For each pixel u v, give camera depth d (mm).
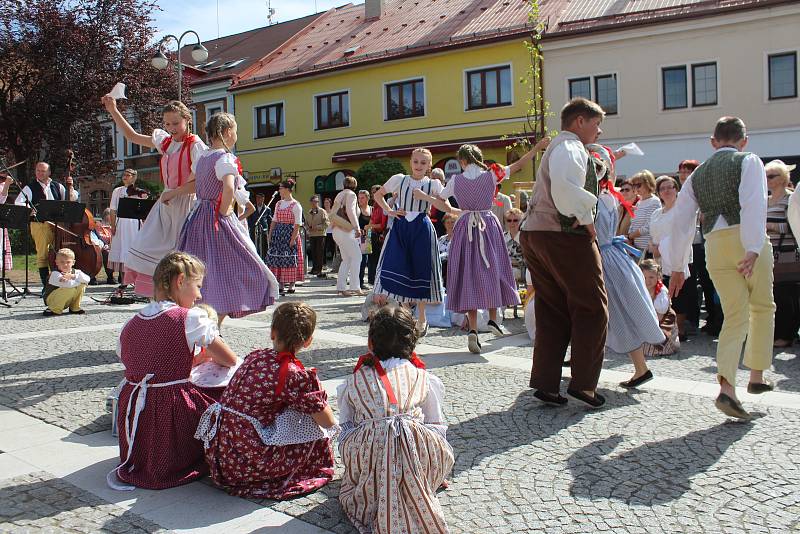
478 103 23766
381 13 29672
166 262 3512
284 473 3219
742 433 3930
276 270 11734
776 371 5504
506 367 5625
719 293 4293
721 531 2777
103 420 4195
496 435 3934
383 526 2695
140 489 3223
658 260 7691
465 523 2863
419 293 6523
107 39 24406
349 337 6984
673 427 4055
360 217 13727
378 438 2830
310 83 27500
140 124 26625
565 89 22156
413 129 25047
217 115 5512
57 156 24844
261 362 3227
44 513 2947
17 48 23672
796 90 19359
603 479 3305
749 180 4137
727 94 20125
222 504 3070
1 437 3898
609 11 22234
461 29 24609
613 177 5035
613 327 4816
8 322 7938
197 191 5477
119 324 7820
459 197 6277
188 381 3432
